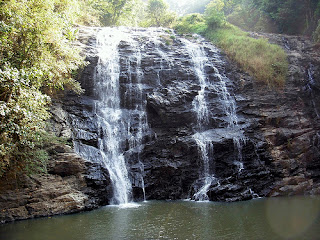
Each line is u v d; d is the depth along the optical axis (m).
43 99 11.55
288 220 10.12
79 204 12.27
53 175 12.70
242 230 9.13
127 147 16.84
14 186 11.55
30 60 12.30
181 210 12.16
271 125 18.62
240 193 14.26
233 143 16.30
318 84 20.86
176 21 38.31
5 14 11.45
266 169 15.94
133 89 19.34
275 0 31.89
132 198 14.91
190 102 18.70
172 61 21.09
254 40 24.70
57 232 9.30
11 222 10.55
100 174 14.01
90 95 18.88
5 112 9.26
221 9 39.97
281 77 20.89
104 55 20.27
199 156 16.12
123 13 35.81
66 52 14.42
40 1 12.91
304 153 17.20
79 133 15.63
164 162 16.11
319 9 27.58
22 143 10.92
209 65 21.45
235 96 19.98
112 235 8.93
